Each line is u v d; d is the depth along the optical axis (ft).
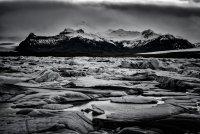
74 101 47.09
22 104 40.55
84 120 29.50
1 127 25.27
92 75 102.01
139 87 68.59
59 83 72.90
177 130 27.12
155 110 32.45
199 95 54.60
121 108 39.93
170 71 125.29
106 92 58.44
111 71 118.11
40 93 50.83
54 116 29.60
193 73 91.04
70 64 176.45
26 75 87.10
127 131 25.66
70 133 23.62
